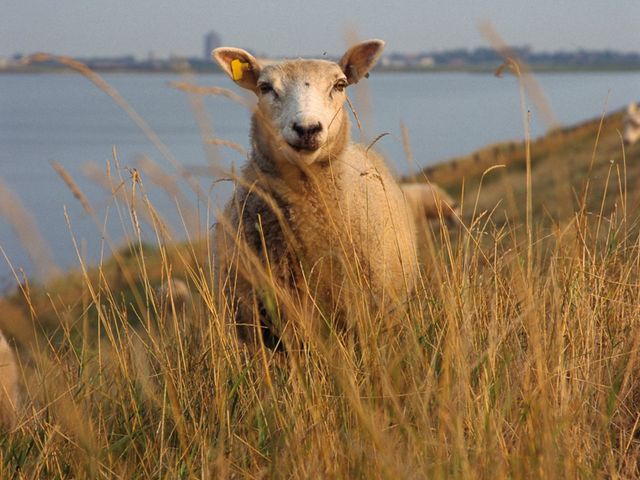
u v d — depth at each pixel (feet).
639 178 133.59
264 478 33.30
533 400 32.40
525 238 45.83
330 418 34.22
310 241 48.85
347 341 43.98
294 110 49.93
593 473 30.42
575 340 38.45
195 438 35.37
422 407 32.24
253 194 50.47
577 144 274.36
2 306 39.14
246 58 57.26
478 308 40.50
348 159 52.80
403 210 59.06
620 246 46.16
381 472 29.14
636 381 37.99
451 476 29.32
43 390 39.14
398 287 51.42
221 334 39.22
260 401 36.42
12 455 36.29
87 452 33.65
